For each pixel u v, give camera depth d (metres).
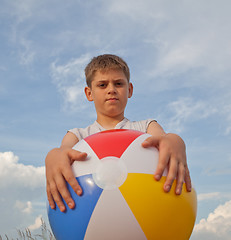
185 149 1.75
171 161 1.60
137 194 1.41
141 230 1.39
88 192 1.45
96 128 2.33
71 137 2.29
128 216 1.38
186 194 1.61
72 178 1.51
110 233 1.38
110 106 2.24
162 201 1.45
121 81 2.27
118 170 1.46
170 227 1.46
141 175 1.47
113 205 1.39
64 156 1.62
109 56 2.43
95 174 1.48
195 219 1.73
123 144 1.59
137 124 2.36
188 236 1.66
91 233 1.41
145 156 1.56
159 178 1.49
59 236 1.57
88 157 1.57
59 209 1.56
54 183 1.59
